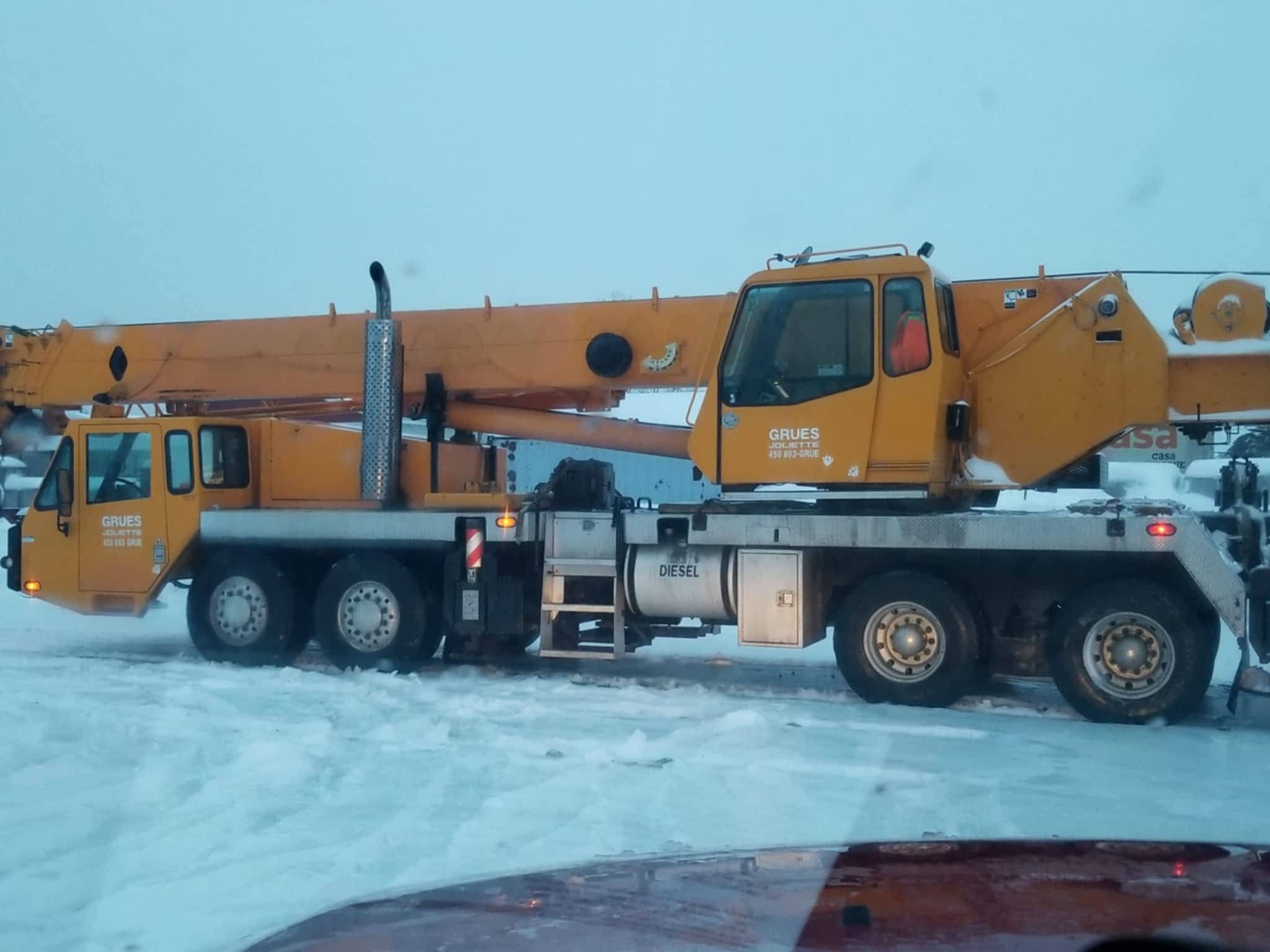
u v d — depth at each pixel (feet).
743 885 10.24
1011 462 30.99
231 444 38.75
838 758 24.88
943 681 30.42
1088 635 29.27
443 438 38.45
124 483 38.47
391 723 28.32
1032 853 11.19
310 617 38.42
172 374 40.16
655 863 11.37
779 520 31.30
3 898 16.80
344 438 38.68
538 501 34.83
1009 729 28.02
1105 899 9.41
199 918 15.94
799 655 42.01
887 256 30.60
